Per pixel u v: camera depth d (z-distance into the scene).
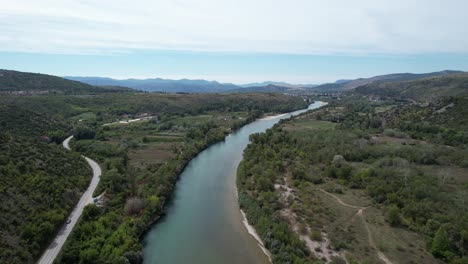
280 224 64.69
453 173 89.12
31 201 62.03
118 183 83.44
